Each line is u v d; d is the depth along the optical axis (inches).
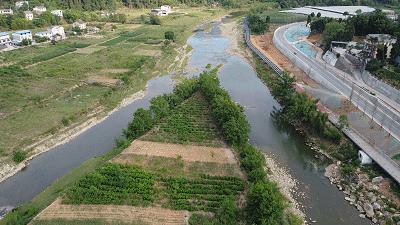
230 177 3068.4
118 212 2714.1
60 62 6471.5
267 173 3339.1
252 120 4478.3
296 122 4276.6
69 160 3627.0
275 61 6653.5
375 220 2746.1
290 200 2982.3
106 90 5241.1
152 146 3563.0
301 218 2780.5
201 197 2851.9
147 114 3887.8
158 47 7701.8
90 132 4195.4
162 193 2908.5
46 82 5502.0
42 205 2832.2
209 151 3474.4
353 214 2834.6
